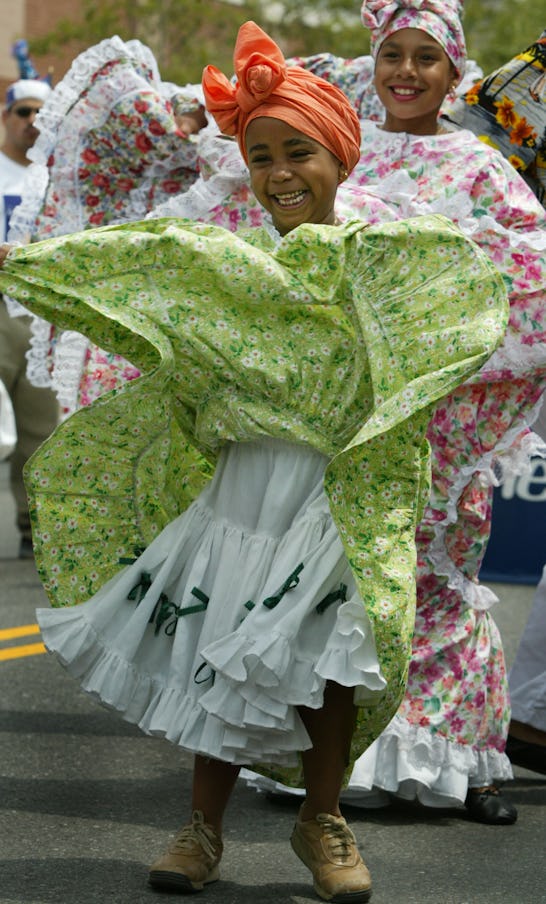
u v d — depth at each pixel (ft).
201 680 12.01
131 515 12.86
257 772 12.82
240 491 12.41
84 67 18.30
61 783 15.51
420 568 15.17
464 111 17.65
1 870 12.69
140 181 18.85
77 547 12.72
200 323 12.35
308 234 12.08
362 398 12.35
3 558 29.89
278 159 12.66
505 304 11.91
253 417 12.23
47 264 12.27
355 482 12.05
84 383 15.62
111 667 12.16
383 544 11.86
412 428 11.82
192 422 12.88
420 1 15.67
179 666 12.09
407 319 12.12
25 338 28.53
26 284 12.34
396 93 15.94
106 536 12.80
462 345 11.77
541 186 17.79
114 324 12.64
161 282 12.43
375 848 13.79
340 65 18.93
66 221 18.72
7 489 42.09
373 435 11.56
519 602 26.00
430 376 11.62
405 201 15.28
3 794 14.97
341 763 12.17
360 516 12.00
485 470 15.21
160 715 12.05
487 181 15.58
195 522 12.57
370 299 12.19
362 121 16.48
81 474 12.71
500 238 15.03
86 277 12.39
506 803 14.96
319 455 12.38
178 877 12.22
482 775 15.01
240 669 11.56
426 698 14.97
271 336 12.35
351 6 73.67
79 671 12.26
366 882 12.12
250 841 13.80
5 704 18.75
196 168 18.75
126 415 12.53
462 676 15.10
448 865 13.32
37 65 74.08
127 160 18.66
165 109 18.34
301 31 73.26
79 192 18.78
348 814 14.89
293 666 11.69
